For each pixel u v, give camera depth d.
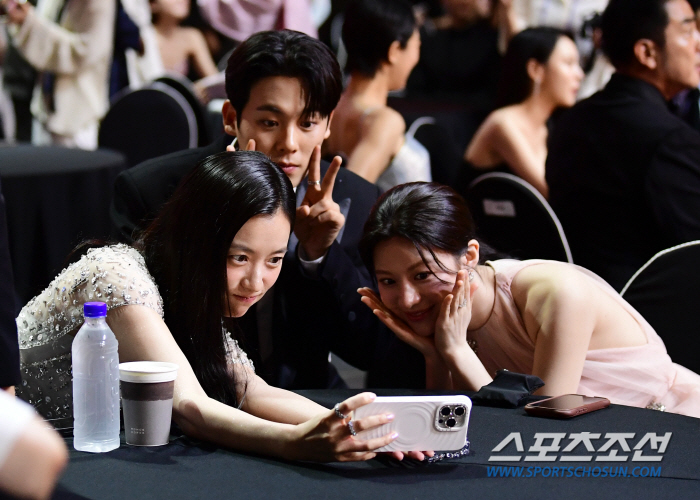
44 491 0.93
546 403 2.08
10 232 4.29
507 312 2.61
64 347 2.08
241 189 1.95
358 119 4.48
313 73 2.58
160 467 1.69
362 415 1.69
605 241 3.86
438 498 1.54
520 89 5.35
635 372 2.62
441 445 1.73
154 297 2.01
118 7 7.11
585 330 2.52
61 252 4.52
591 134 3.87
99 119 7.16
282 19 8.02
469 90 8.80
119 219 2.84
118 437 1.82
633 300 2.89
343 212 2.90
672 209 3.68
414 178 4.61
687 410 2.70
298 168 2.68
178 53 7.84
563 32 5.37
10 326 1.87
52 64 6.96
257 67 2.58
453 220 2.42
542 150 5.45
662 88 3.88
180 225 2.00
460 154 6.14
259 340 2.71
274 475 1.65
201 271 1.99
